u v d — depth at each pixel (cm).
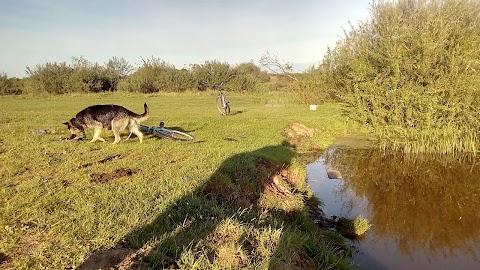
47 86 3956
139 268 404
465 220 790
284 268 458
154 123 1516
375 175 1103
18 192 609
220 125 1491
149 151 959
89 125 1074
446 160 1253
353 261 615
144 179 708
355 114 1747
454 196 930
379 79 1583
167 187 654
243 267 442
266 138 1220
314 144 1427
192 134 1260
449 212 830
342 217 775
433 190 974
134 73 4312
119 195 608
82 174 732
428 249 667
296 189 895
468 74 1330
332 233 693
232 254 459
